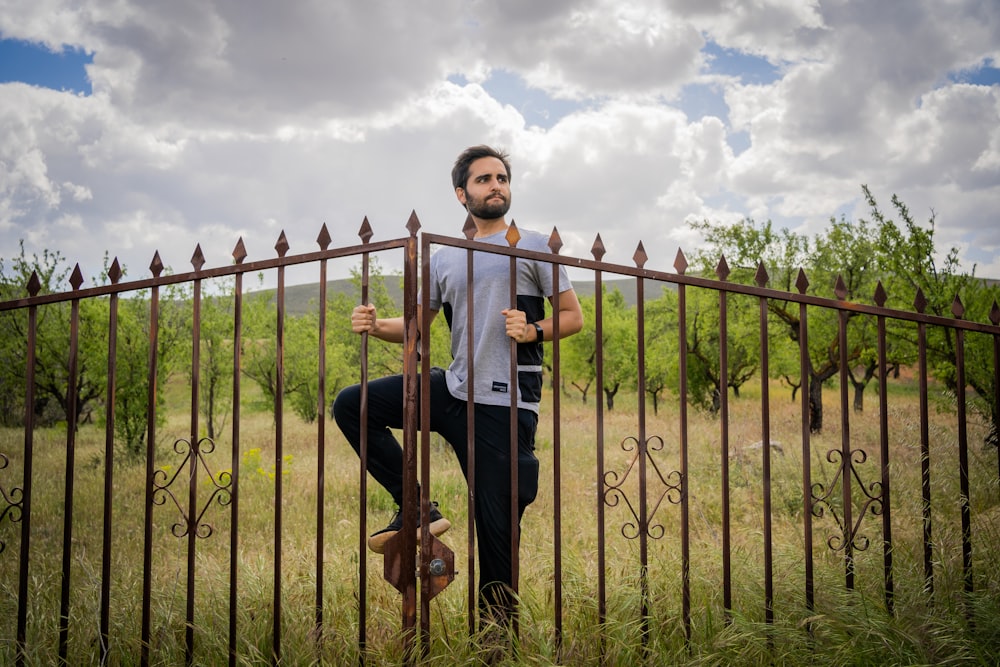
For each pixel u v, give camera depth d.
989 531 3.21
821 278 13.14
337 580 3.62
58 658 2.59
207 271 2.55
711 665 2.49
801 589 2.97
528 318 2.85
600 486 2.59
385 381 2.89
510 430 2.59
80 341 9.12
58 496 6.66
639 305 2.57
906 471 4.65
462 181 3.03
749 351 15.07
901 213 8.33
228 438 11.14
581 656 2.54
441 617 2.70
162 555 4.76
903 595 2.80
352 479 7.32
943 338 7.87
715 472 7.33
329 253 2.55
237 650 2.69
